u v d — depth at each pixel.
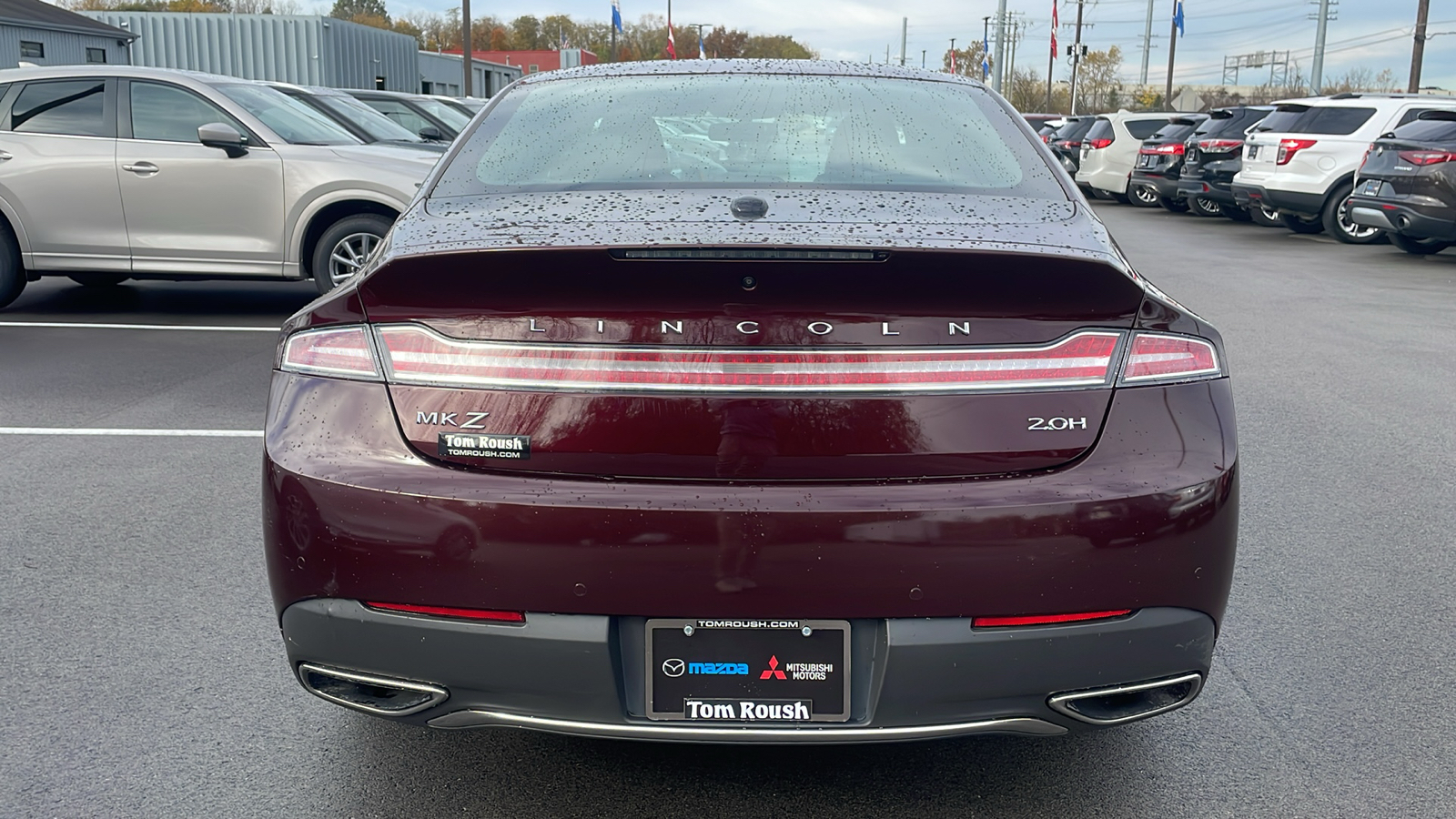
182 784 2.43
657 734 1.99
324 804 2.36
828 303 1.93
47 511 4.09
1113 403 2.00
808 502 1.91
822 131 2.72
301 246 7.61
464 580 1.95
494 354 1.97
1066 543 1.93
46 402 5.64
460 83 42.69
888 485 1.94
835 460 1.94
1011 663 1.96
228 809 2.34
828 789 2.44
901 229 2.12
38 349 6.93
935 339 1.95
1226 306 9.45
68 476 4.51
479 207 2.37
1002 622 1.95
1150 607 1.99
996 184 2.53
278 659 3.01
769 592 1.91
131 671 2.92
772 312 1.93
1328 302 9.70
